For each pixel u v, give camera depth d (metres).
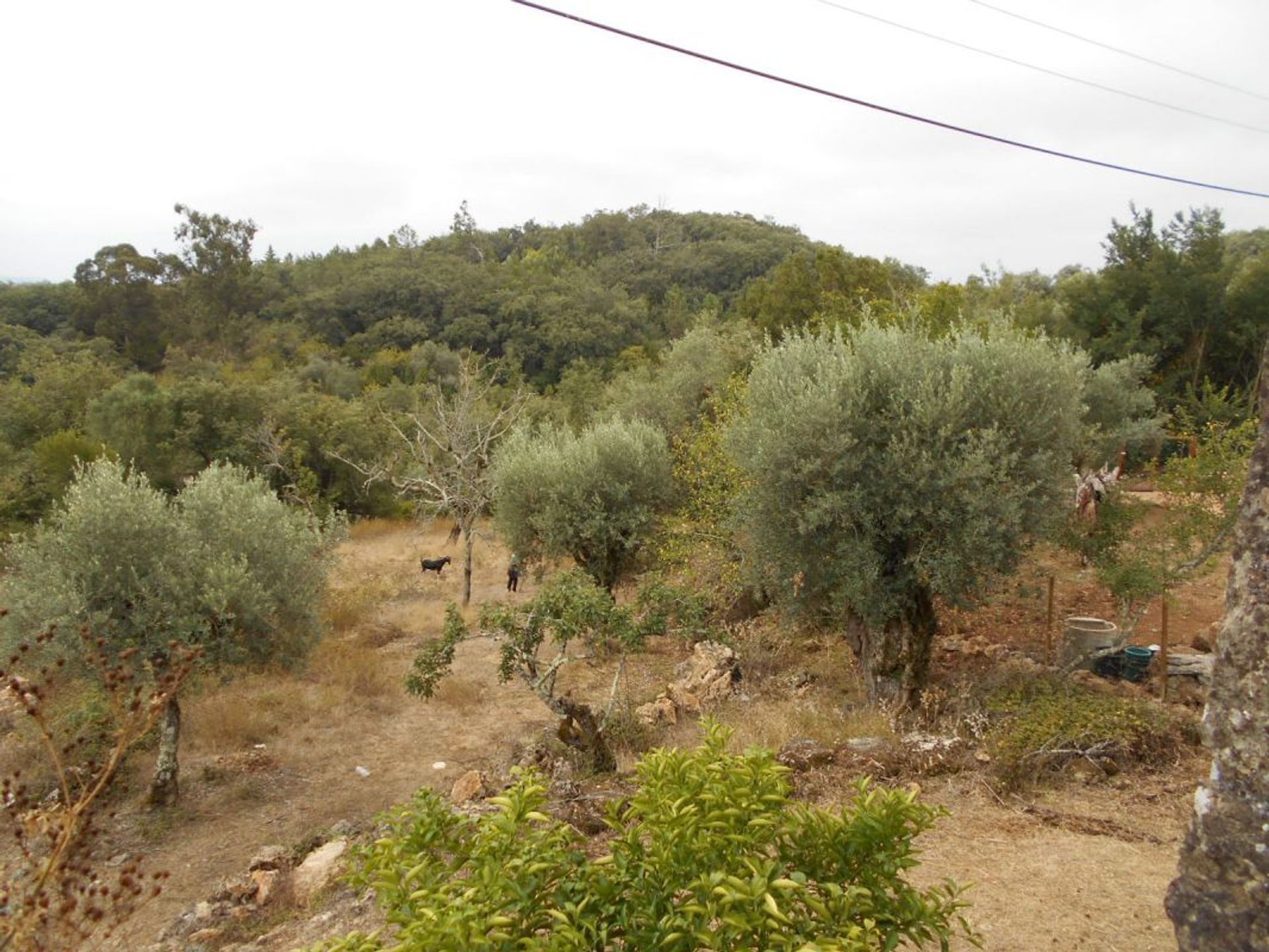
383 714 11.30
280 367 51.75
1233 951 2.59
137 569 8.55
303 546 10.00
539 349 58.84
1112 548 9.48
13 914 3.49
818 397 8.40
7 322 57.41
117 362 50.84
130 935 6.18
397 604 18.12
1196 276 23.19
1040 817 6.07
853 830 2.93
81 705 9.41
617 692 10.36
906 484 8.27
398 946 2.49
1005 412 8.27
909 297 24.09
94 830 4.06
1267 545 2.66
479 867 2.77
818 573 8.95
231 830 8.05
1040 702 7.64
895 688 8.79
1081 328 24.88
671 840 2.75
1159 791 6.50
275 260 86.38
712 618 12.79
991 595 9.26
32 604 8.18
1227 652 2.75
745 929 2.44
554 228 115.69
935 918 2.95
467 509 17.86
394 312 63.97
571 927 2.52
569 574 8.65
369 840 7.05
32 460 24.84
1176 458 9.29
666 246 102.75
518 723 10.87
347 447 29.95
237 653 8.91
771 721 8.40
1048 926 4.65
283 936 5.50
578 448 14.66
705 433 14.69
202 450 28.31
